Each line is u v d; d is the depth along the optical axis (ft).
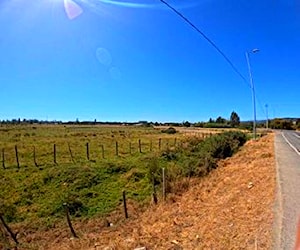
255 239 26.66
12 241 45.27
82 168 80.12
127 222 48.83
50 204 61.31
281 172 55.11
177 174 69.26
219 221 35.50
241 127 429.79
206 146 99.86
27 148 119.65
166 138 170.19
